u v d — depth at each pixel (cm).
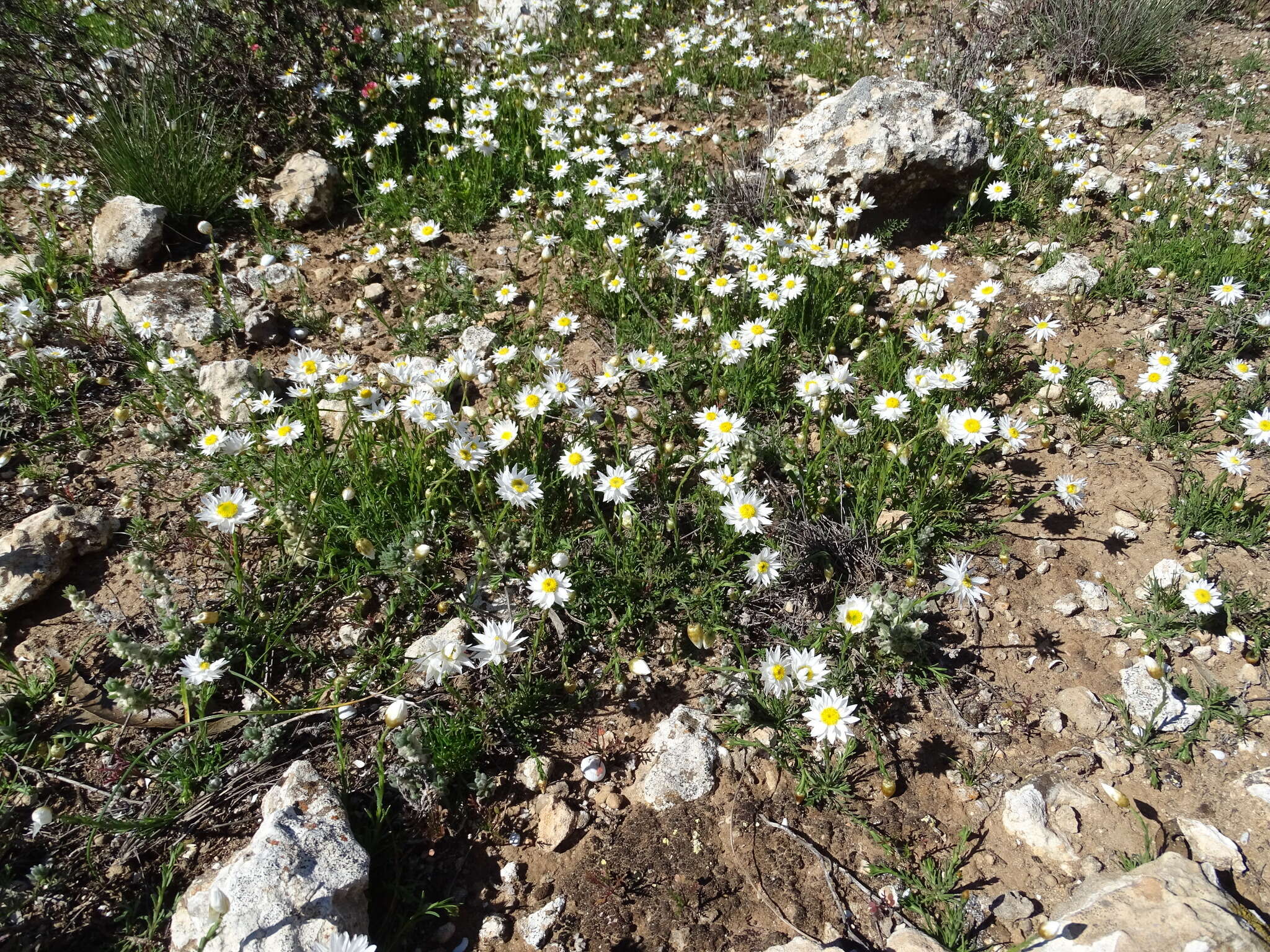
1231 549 61
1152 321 78
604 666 54
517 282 83
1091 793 50
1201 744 52
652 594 57
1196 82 121
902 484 62
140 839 46
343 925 42
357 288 82
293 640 55
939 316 78
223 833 47
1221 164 98
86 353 72
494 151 91
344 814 45
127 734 50
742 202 89
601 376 72
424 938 45
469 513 58
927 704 54
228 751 50
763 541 59
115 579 58
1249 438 64
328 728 51
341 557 58
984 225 91
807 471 61
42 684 52
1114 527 63
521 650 54
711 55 125
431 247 87
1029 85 119
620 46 133
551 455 63
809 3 144
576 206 89
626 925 45
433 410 58
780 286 72
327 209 90
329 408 66
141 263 82
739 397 68
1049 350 76
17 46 91
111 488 63
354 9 105
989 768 51
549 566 55
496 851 48
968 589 54
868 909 46
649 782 50
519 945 45
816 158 87
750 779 50
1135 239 86
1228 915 41
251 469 62
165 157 86
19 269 79
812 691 52
